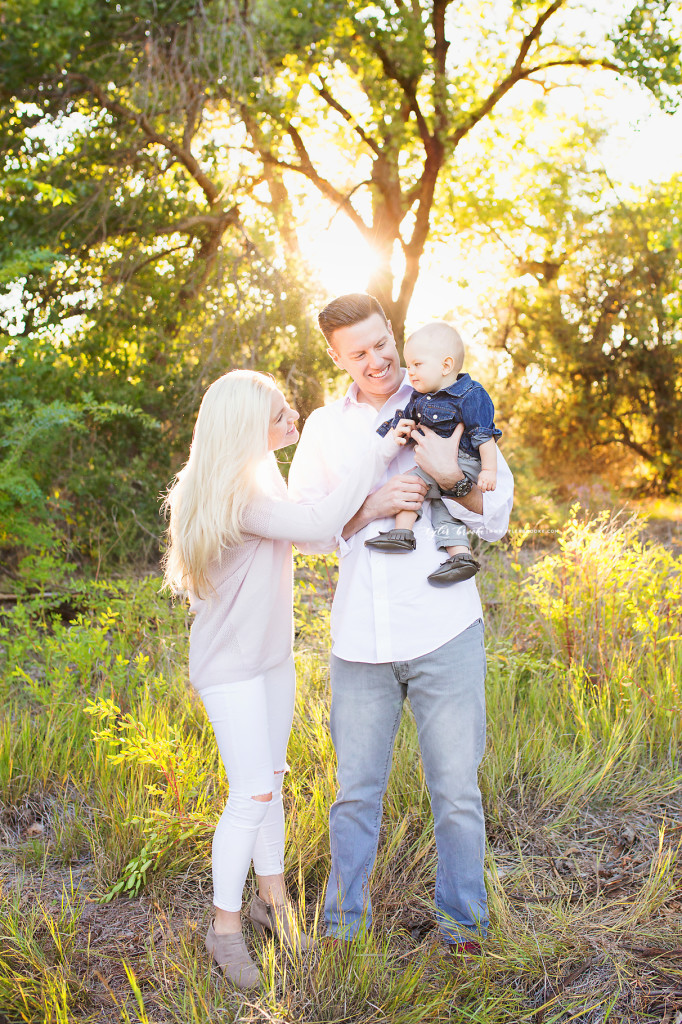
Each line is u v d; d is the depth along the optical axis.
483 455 2.50
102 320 9.23
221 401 2.41
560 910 2.66
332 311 2.51
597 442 14.65
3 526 6.14
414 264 14.30
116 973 2.48
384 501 2.45
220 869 2.44
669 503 13.57
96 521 7.81
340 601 2.53
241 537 2.41
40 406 6.78
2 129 9.09
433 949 2.48
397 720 2.54
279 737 2.65
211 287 9.01
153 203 9.70
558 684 4.23
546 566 4.90
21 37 8.52
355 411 2.66
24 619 4.92
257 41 9.06
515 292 15.95
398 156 14.27
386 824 3.20
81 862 3.12
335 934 2.49
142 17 8.63
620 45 12.52
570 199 15.70
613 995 2.34
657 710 3.90
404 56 12.13
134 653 4.87
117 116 9.56
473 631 2.47
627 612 4.55
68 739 3.78
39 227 9.26
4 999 2.28
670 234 13.45
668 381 14.30
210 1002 2.33
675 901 2.73
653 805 3.41
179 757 3.16
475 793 2.45
